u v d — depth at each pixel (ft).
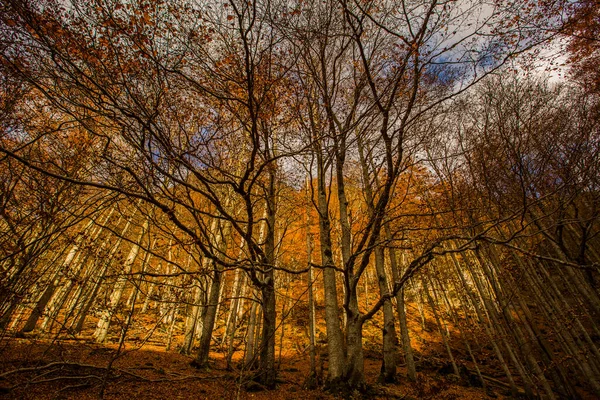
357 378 21.33
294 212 36.58
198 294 41.78
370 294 86.53
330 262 24.81
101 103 12.01
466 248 14.88
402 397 24.59
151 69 13.89
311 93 23.04
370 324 69.05
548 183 31.27
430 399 24.91
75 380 20.21
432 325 68.69
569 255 32.32
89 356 25.32
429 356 49.65
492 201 33.12
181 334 54.95
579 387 37.73
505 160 32.76
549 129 31.42
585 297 31.37
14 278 17.46
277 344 53.06
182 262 44.47
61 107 11.64
